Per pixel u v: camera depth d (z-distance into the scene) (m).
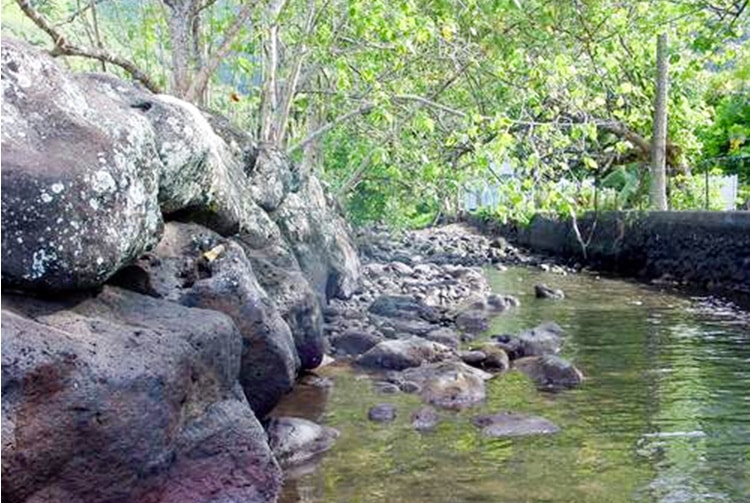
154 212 4.66
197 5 10.50
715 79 24.05
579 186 20.19
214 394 4.52
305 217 10.72
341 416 6.55
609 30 15.55
